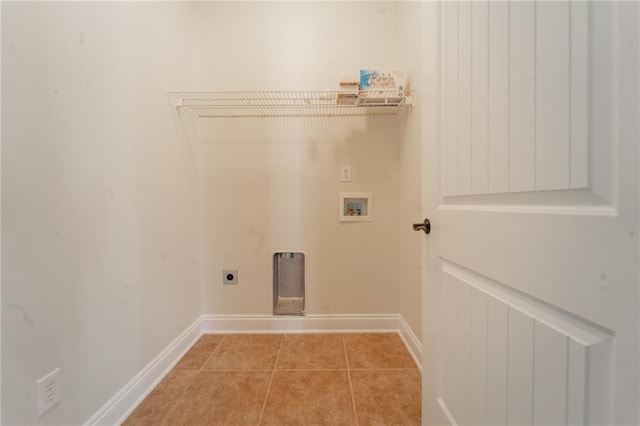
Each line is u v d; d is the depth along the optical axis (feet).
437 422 2.97
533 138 1.71
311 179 6.10
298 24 5.95
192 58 5.81
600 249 1.33
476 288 2.32
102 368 3.34
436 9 2.98
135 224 3.99
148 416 3.73
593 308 1.36
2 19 2.33
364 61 5.95
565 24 1.49
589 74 1.37
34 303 2.56
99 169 3.34
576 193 1.45
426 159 3.25
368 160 6.07
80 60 3.07
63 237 2.85
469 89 2.39
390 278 6.13
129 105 3.90
